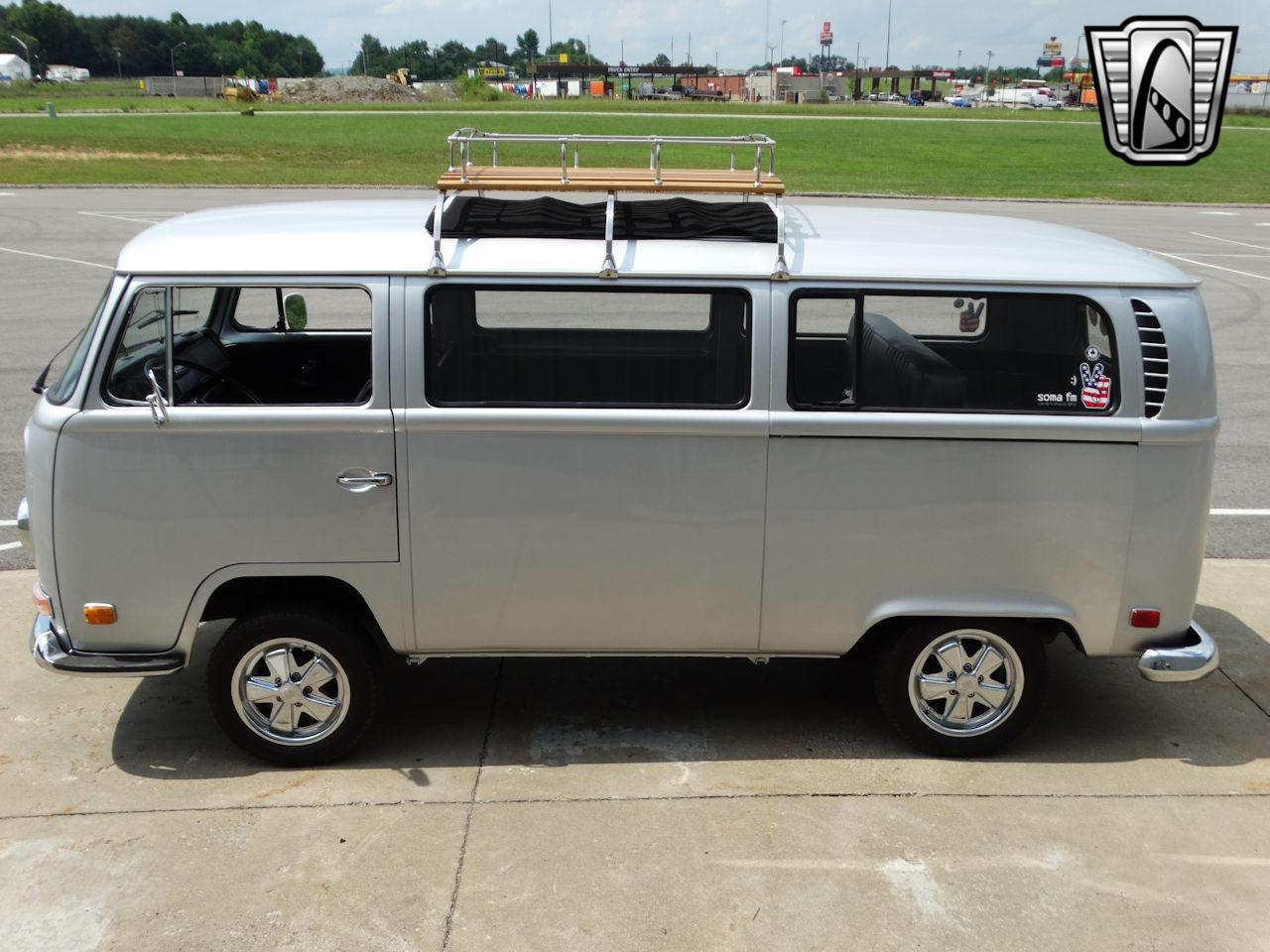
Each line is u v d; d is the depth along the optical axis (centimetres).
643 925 355
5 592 602
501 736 467
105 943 345
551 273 400
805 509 415
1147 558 423
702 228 431
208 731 471
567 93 9788
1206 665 431
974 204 2542
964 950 347
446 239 412
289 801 419
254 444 401
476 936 349
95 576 411
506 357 406
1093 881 380
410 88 7075
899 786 433
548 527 414
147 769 441
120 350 400
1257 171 3366
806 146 3941
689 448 408
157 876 375
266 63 18512
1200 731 481
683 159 3294
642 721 480
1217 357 1176
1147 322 412
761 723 480
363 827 402
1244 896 374
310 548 412
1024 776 442
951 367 411
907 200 2570
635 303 405
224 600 437
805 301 407
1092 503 417
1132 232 2134
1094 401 414
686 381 411
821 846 395
